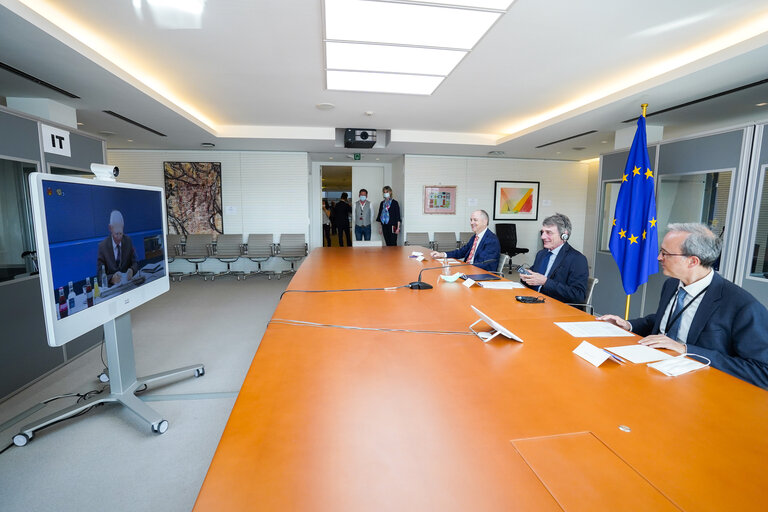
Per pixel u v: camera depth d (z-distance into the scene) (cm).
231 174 733
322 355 141
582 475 76
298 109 488
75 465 189
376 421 96
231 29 274
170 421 228
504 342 156
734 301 140
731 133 327
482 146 665
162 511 161
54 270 171
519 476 76
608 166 476
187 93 420
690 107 406
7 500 166
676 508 67
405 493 71
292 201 745
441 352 145
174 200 725
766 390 113
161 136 581
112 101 392
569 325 179
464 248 429
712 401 106
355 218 825
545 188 832
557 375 124
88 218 195
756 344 131
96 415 233
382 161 869
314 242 876
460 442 87
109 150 708
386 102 455
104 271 208
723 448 85
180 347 351
